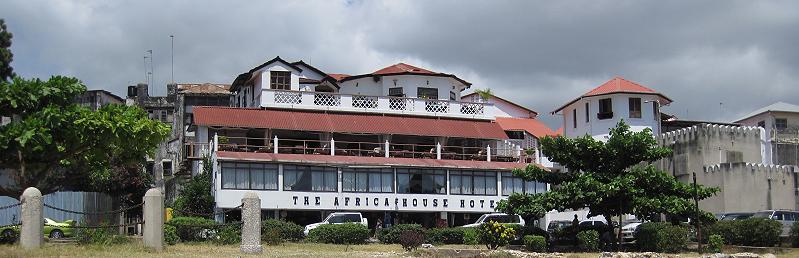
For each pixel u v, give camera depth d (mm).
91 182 60438
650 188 38562
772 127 74812
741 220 41281
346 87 62781
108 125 31594
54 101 32000
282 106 55250
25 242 27172
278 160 49719
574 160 39812
